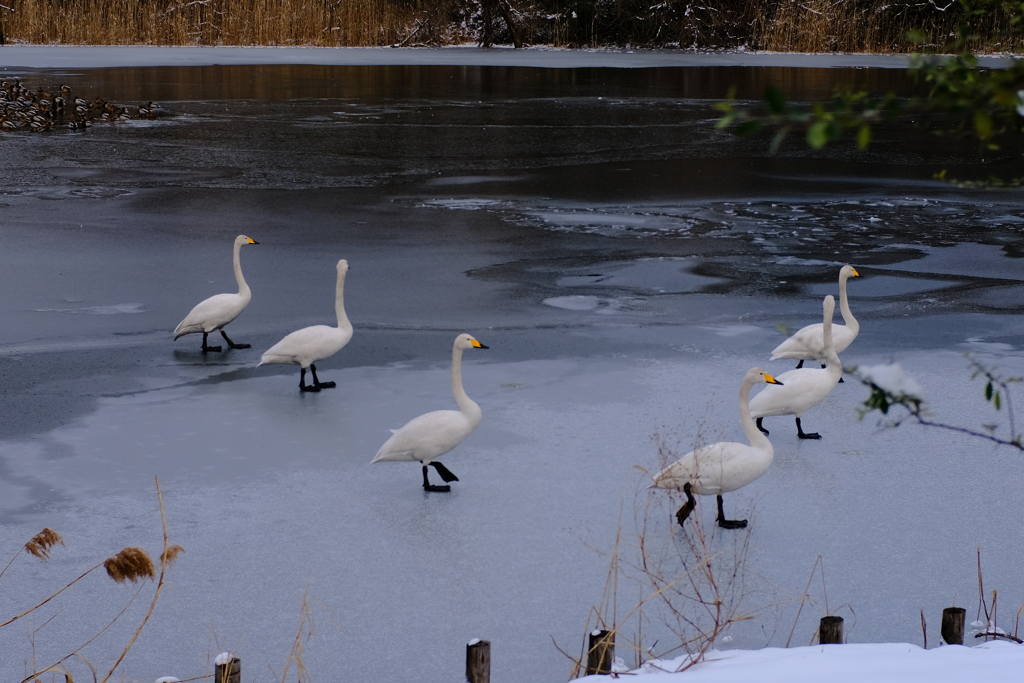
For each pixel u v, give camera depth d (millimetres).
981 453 9516
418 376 11570
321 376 11594
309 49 58438
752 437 7953
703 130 31984
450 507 8320
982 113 2338
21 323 13156
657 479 7836
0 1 55562
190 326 12133
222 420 10195
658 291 15141
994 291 15172
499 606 6816
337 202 21359
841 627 5785
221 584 7066
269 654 6230
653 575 7219
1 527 7820
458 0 62562
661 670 5512
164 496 8438
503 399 10820
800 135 31719
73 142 27812
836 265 16719
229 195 21828
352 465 9156
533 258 17047
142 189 22203
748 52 59812
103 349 12281
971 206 21625
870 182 24500
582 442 9688
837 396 11211
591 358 12180
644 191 22984
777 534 7902
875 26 58812
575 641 6414
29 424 9961
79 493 8461
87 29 56719
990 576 7273
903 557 7539
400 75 47125
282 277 15680
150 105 32156
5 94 32406
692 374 11641
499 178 24281
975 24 35625
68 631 6461
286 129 30719
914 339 12930
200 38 58656
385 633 6473
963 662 5188
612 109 36188
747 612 6758
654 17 62125
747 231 19219
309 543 7676
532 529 7941
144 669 6062
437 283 15469
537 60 54219
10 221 18953
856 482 8883
